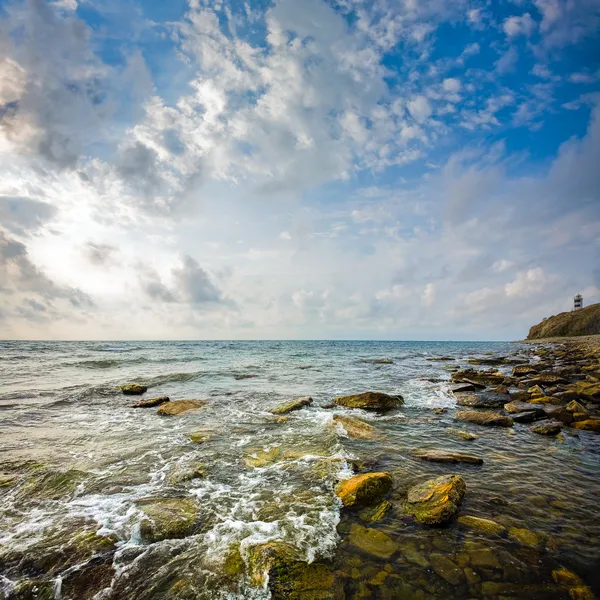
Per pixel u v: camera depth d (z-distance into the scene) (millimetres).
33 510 7035
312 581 4895
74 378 23672
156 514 6664
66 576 5156
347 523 6391
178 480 8320
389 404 15836
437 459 9367
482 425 13062
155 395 18812
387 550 5555
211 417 14250
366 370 30844
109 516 6785
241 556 5496
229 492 7734
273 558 5344
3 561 5473
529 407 14422
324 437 11555
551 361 31641
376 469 8820
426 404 16750
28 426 12773
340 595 4633
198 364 34438
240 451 10281
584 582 4801
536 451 10195
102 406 16141
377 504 7023
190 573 5172
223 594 4758
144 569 5277
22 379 22922
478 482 8023
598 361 26922
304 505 7094
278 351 59438
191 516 6660
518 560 5262
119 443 11031
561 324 89688
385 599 4551
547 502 7086
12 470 8867
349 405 16109
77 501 7395
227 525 6387
